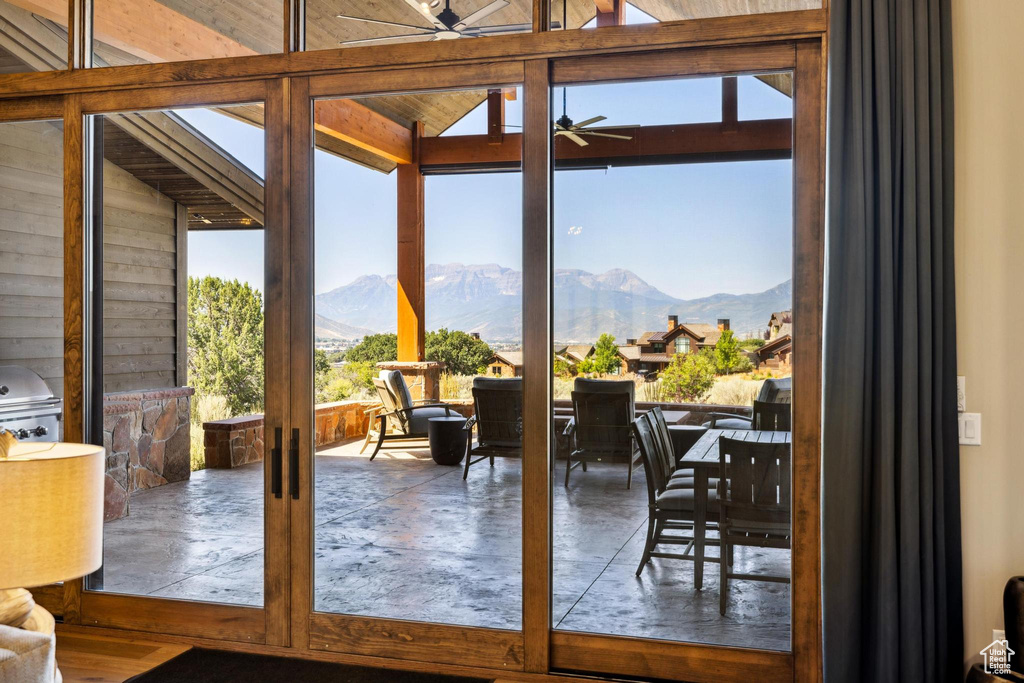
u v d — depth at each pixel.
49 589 3.74
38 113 3.74
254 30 3.48
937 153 2.71
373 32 3.40
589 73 3.15
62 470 2.04
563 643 3.16
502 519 3.25
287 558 3.42
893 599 2.69
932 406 2.74
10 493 1.96
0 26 3.78
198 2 3.54
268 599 3.44
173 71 3.53
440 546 3.30
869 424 2.77
